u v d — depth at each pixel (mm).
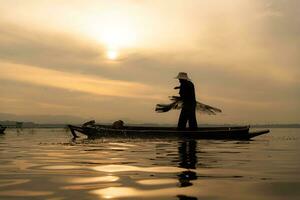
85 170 8781
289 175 8023
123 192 6129
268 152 14516
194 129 25203
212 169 8977
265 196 5852
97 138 26859
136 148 16422
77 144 19688
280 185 6766
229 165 9844
